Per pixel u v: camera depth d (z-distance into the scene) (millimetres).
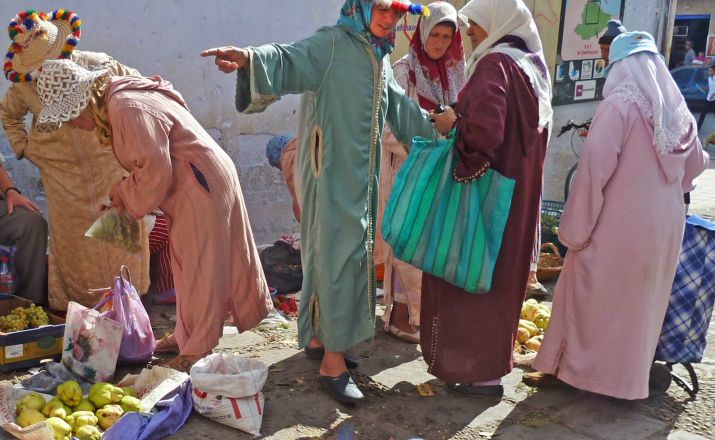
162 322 4496
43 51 3959
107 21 5152
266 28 5977
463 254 3344
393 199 3414
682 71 20844
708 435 3369
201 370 3256
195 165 3453
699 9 24188
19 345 3680
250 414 3168
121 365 3828
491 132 3156
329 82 3363
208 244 3494
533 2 7465
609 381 3510
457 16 3887
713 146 15438
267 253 5227
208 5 5629
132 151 3273
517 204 3391
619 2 8289
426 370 3977
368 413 3449
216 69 5750
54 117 3209
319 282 3518
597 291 3480
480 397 3625
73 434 3002
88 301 4402
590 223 3439
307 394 3607
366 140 3475
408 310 4332
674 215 3439
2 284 4230
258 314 3781
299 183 3658
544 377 3801
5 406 3064
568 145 8258
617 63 3555
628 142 3404
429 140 3717
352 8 3385
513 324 3559
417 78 4328
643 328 3465
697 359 3721
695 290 3658
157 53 5434
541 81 3426
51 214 4320
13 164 4898
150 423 3043
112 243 3531
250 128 6023
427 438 3238
